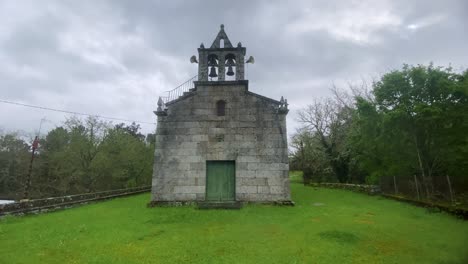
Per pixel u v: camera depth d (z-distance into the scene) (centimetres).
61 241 895
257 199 1572
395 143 1802
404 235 942
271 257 737
